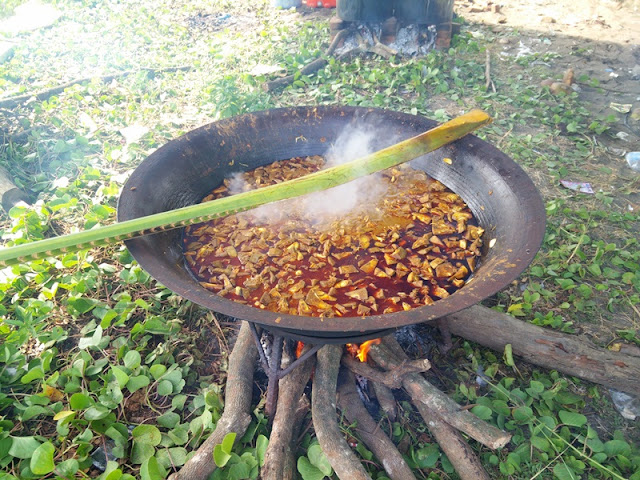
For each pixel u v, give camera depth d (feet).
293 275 2.49
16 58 7.11
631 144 5.23
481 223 2.71
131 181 2.49
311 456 2.45
